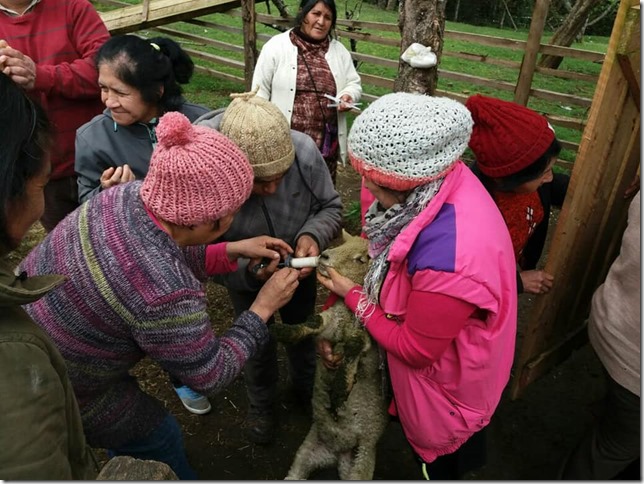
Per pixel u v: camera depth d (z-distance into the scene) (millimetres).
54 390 912
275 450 2463
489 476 2311
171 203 1165
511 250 1448
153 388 2764
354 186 5016
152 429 1576
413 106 1261
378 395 1812
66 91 2455
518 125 1612
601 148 1788
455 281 1296
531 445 2455
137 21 6344
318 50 3463
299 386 2551
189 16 6195
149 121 1983
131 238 1200
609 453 1814
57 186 2719
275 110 1606
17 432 835
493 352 1448
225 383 1367
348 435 1836
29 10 2469
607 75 1609
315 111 3498
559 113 7246
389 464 2385
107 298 1192
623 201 2139
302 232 1890
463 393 1513
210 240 1343
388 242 1472
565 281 2104
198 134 1201
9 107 889
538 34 4750
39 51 2498
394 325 1494
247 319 1473
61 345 1256
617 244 2316
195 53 7816
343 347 1687
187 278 1244
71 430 1064
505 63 5141
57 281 990
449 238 1312
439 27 2744
